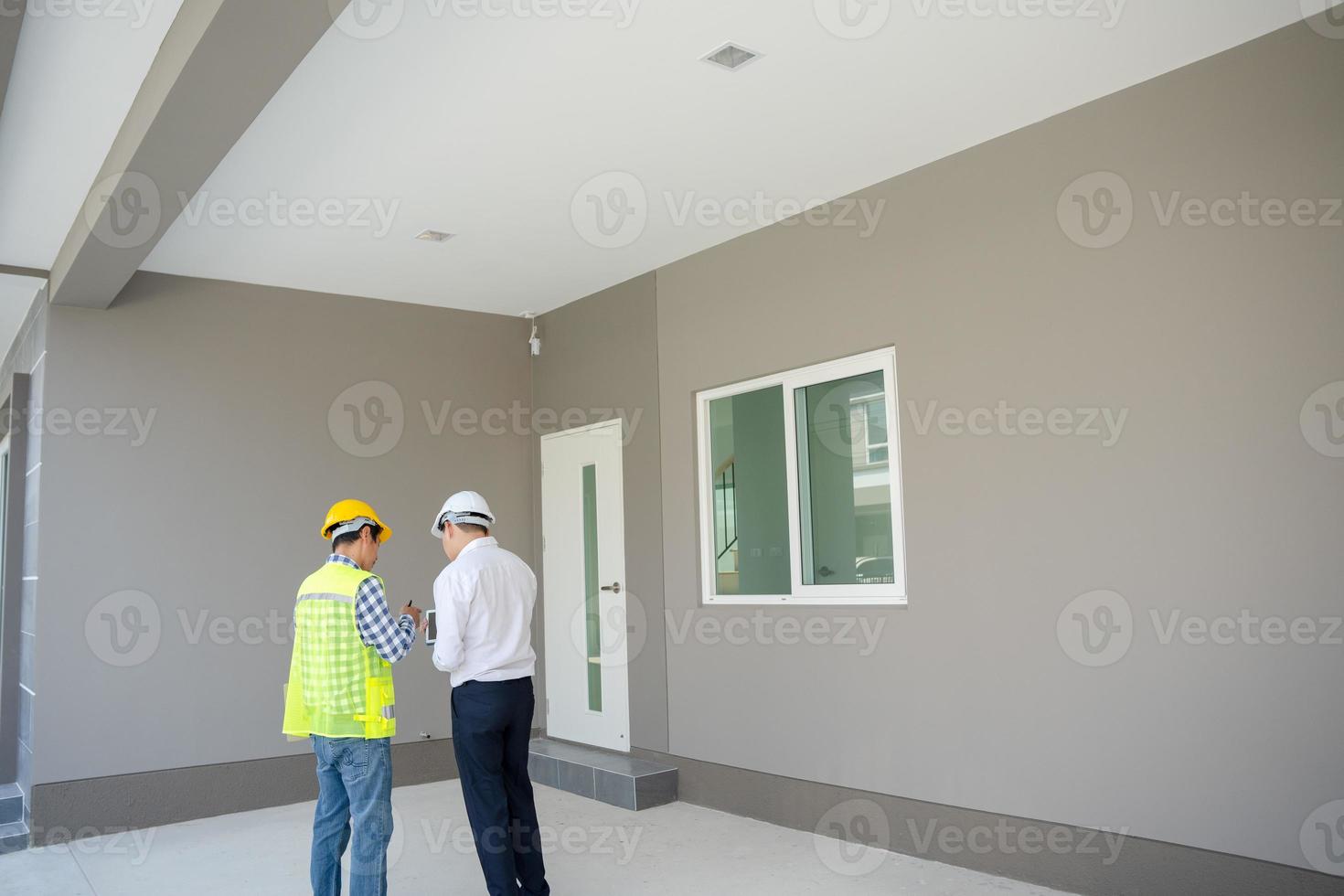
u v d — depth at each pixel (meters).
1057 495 4.06
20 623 6.01
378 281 6.29
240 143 4.22
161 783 5.61
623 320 6.42
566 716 6.79
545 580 7.08
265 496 6.14
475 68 3.65
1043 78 3.82
